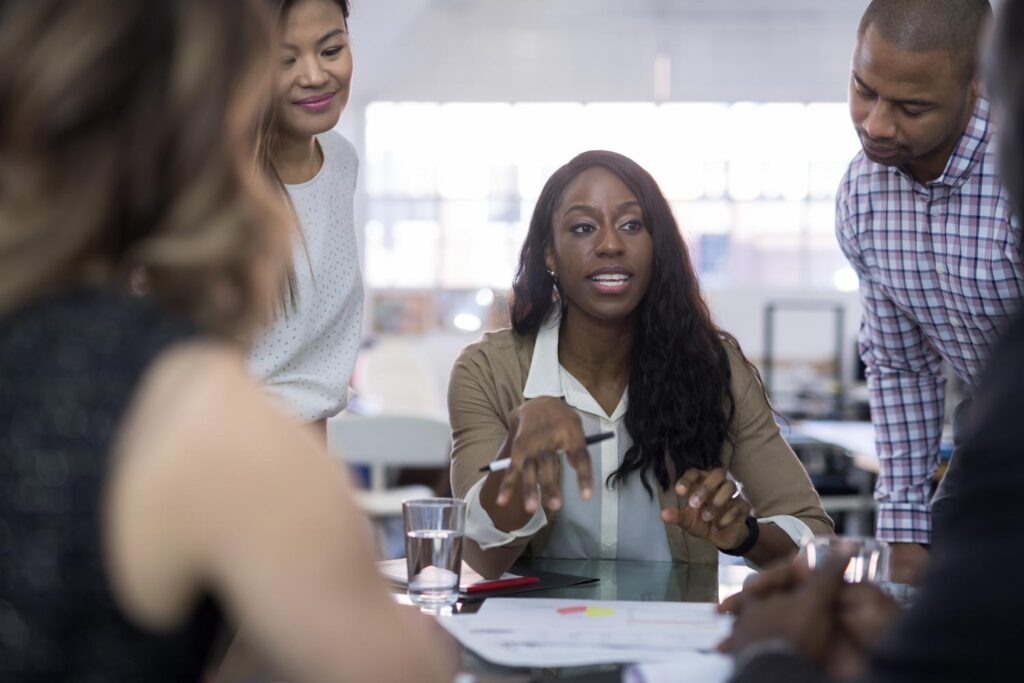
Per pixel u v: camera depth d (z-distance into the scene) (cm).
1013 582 58
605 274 185
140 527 62
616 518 188
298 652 64
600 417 190
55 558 62
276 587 63
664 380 188
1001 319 203
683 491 157
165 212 67
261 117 169
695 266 195
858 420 705
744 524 161
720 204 1019
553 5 975
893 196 207
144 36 65
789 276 1020
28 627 62
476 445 188
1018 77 68
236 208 68
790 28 993
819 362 1003
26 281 65
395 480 540
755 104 1011
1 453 63
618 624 122
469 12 996
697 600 141
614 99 1015
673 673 95
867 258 213
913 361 216
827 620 88
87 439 62
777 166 1014
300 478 64
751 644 90
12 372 64
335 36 181
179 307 68
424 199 1035
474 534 157
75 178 65
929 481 216
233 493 62
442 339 1041
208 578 64
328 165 196
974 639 59
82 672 62
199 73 66
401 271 1041
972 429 64
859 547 121
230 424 63
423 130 1030
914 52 171
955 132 189
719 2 958
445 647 114
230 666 105
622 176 188
